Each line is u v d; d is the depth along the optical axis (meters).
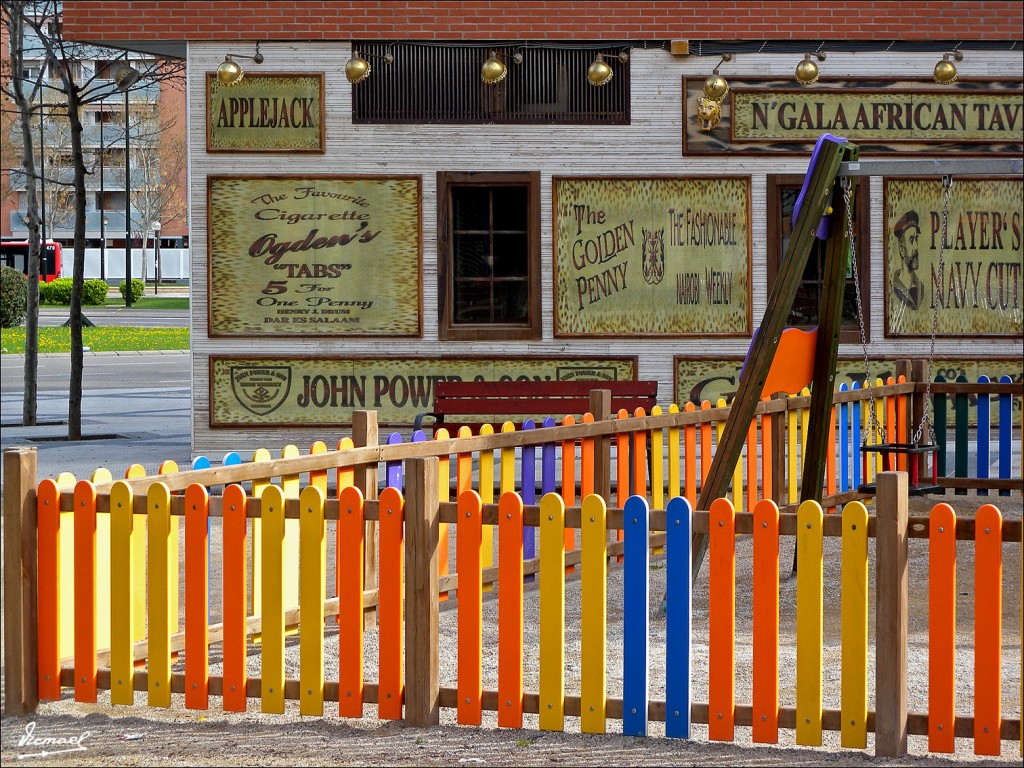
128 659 5.73
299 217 13.35
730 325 13.62
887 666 5.06
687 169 13.55
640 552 5.34
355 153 13.36
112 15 13.10
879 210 13.80
